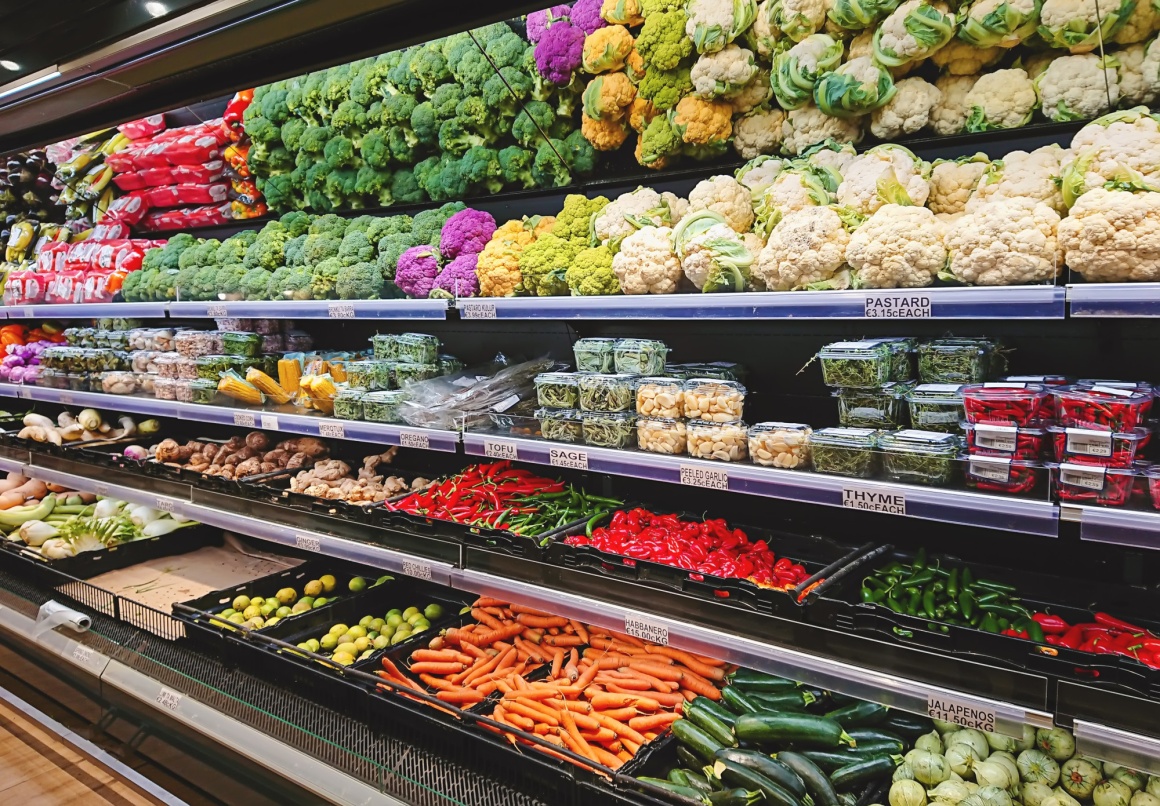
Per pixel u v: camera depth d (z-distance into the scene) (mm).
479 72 2971
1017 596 2166
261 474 3455
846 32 2348
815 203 2205
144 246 4191
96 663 3088
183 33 1896
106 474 3736
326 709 2549
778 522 2773
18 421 4836
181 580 3541
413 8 1827
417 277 2930
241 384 3428
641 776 2057
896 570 2162
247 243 3650
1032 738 1964
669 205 2549
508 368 3014
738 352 2818
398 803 2162
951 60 2227
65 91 2229
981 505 1777
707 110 2500
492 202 3318
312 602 3131
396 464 3693
